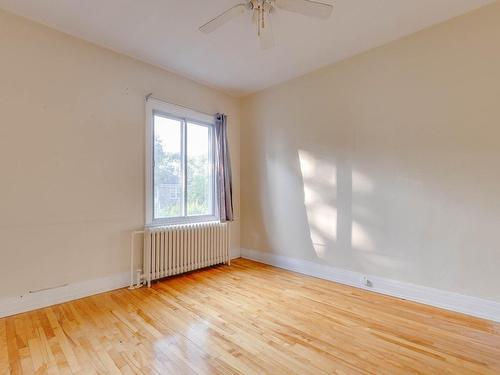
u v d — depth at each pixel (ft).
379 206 9.36
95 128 9.14
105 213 9.34
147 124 10.41
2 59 7.47
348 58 10.13
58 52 8.41
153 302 8.48
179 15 7.75
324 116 10.85
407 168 8.74
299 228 11.71
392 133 9.05
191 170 12.17
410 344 6.22
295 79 11.85
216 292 9.35
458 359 5.67
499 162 7.24
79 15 7.75
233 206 13.91
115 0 7.13
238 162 14.20
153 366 5.42
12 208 7.57
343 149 10.28
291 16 7.72
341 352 5.91
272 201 12.76
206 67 10.92
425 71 8.38
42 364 5.45
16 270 7.62
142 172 10.31
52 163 8.25
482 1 7.23
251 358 5.69
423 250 8.44
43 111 8.11
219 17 6.61
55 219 8.30
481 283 7.49
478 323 7.15
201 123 12.59
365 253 9.70
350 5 7.30
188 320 7.32
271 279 10.75
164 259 10.42
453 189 7.92
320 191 10.98
